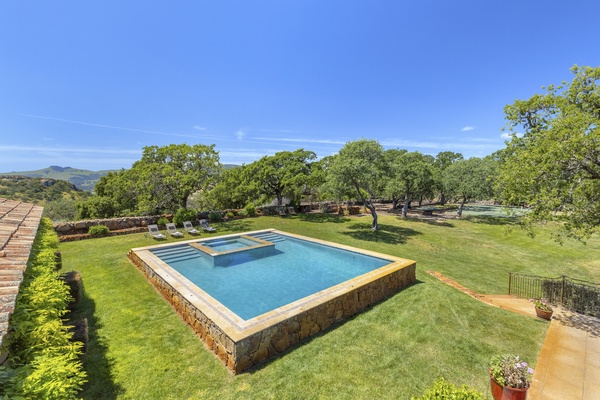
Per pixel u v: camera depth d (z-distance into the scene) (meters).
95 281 8.02
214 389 4.00
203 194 19.44
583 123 6.10
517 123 10.69
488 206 39.06
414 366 4.62
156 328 5.61
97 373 4.24
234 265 9.86
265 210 22.98
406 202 25.58
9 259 3.58
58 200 34.53
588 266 12.36
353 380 4.24
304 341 5.30
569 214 7.03
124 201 17.83
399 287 8.24
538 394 4.07
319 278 8.60
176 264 9.93
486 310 6.80
